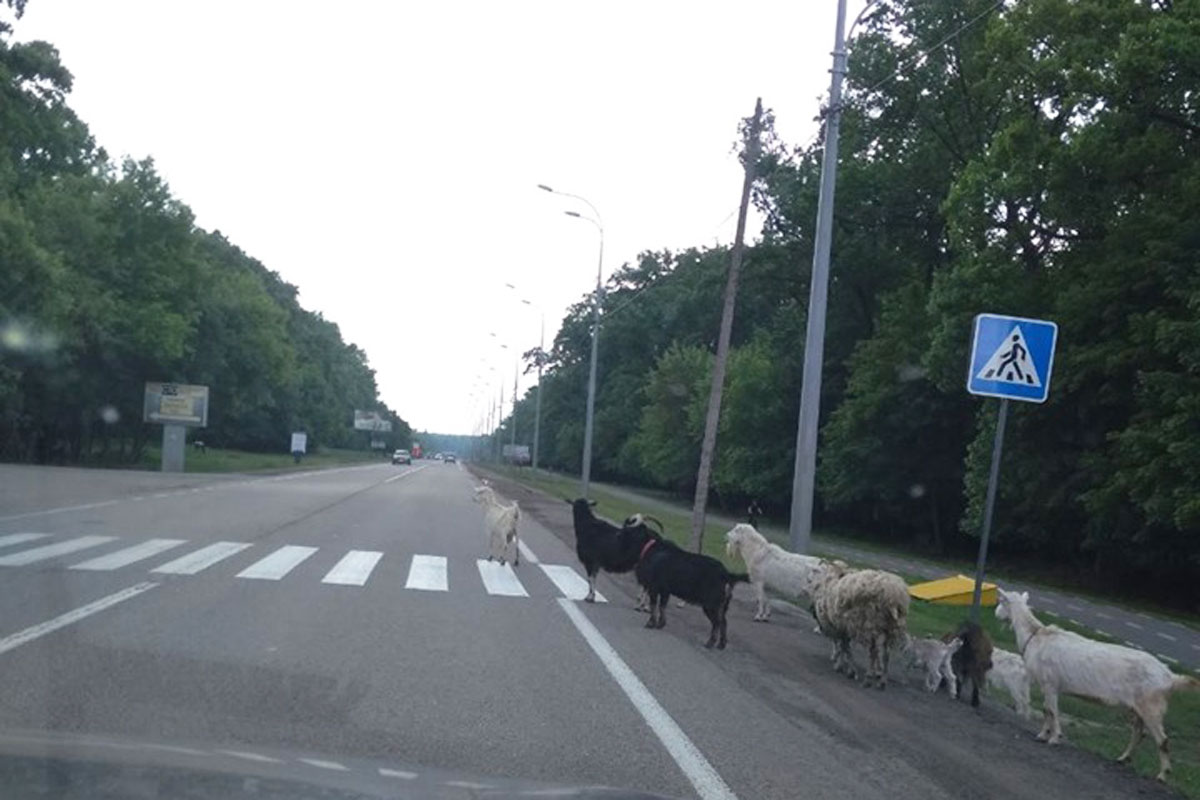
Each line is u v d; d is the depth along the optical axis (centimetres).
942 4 4472
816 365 2053
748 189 2512
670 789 732
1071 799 796
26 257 4944
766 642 1444
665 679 1116
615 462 10350
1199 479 2894
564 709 945
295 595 1552
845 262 5594
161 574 1691
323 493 4812
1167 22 3058
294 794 448
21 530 2300
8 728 674
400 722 854
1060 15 3416
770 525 6266
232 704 876
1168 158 3316
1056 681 977
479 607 1552
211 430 8812
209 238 10006
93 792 439
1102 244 3547
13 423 6153
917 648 1223
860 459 5244
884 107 4728
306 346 13488
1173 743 1062
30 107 4550
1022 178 3475
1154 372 3122
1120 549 3709
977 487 3966
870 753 876
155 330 6525
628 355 10212
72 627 1189
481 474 10312
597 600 1723
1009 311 3747
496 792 500
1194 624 3094
